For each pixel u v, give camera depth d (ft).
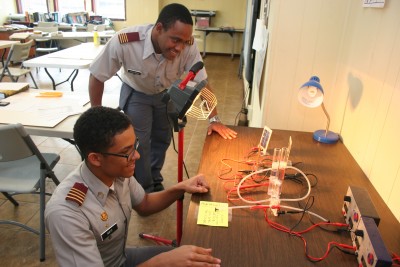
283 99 6.55
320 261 2.95
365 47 4.99
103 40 19.89
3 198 7.66
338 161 4.96
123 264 3.95
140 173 7.18
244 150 5.14
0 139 4.98
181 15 4.93
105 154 3.08
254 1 10.62
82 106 6.83
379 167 4.27
